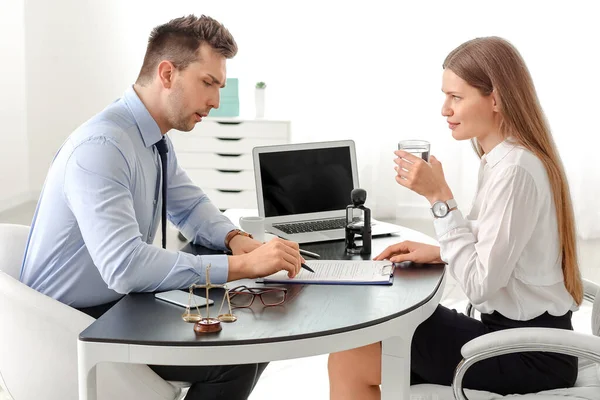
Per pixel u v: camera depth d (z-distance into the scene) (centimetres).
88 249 204
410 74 591
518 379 201
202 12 615
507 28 573
